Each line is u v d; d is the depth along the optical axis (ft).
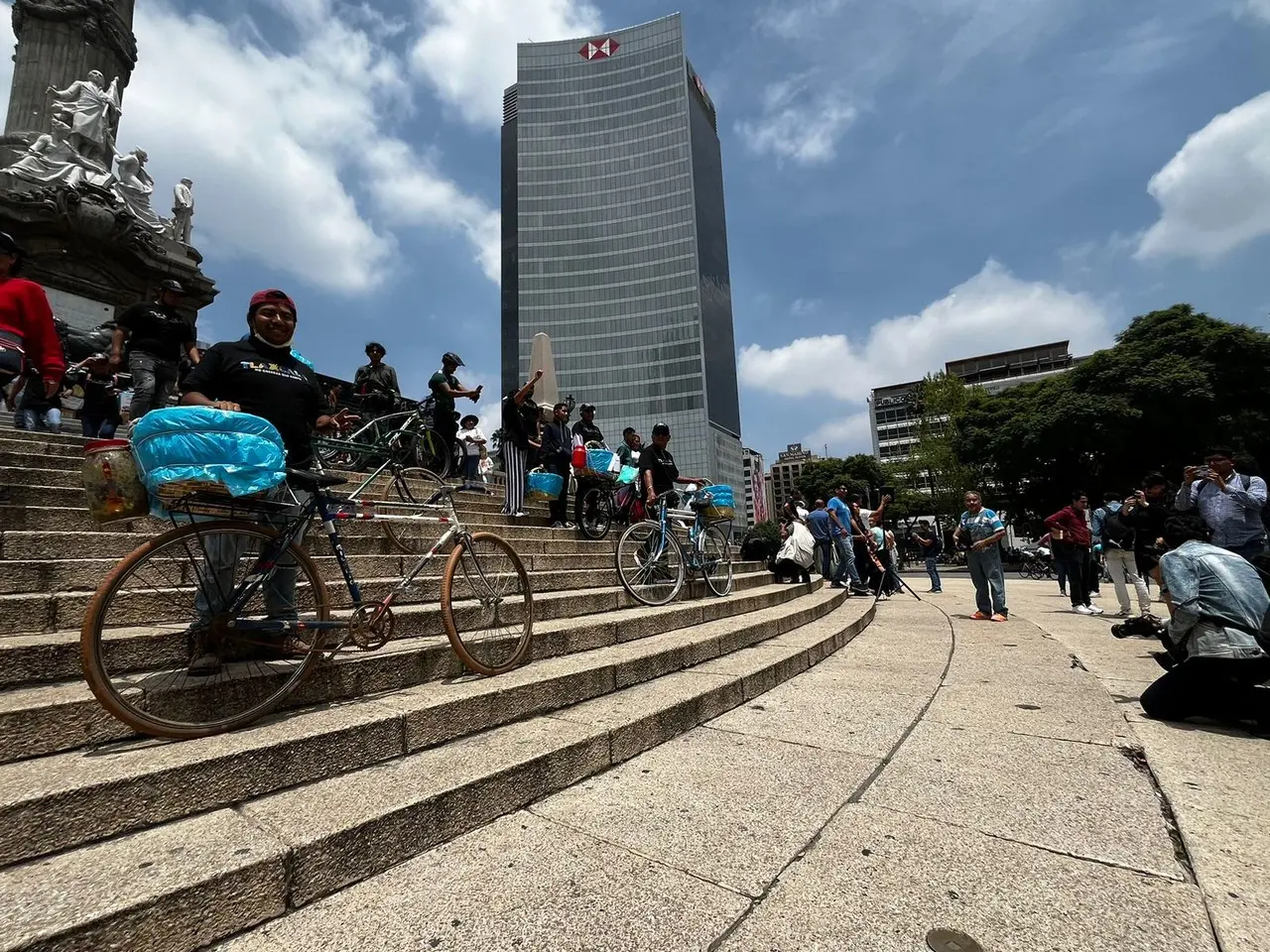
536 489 24.22
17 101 38.29
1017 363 288.30
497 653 11.51
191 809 6.43
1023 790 8.55
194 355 20.90
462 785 7.36
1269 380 80.48
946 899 5.96
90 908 4.68
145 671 8.36
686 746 10.48
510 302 347.77
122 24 42.57
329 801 6.81
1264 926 5.38
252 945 5.18
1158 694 11.75
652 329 326.85
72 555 11.36
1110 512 33.60
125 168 39.58
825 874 6.43
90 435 20.66
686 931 5.42
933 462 113.09
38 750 6.68
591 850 6.91
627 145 339.98
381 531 17.29
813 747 10.37
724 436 341.21
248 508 8.60
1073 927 5.50
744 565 32.48
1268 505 18.35
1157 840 7.14
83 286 35.42
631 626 15.33
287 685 8.46
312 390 10.55
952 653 18.56
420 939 5.28
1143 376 84.02
